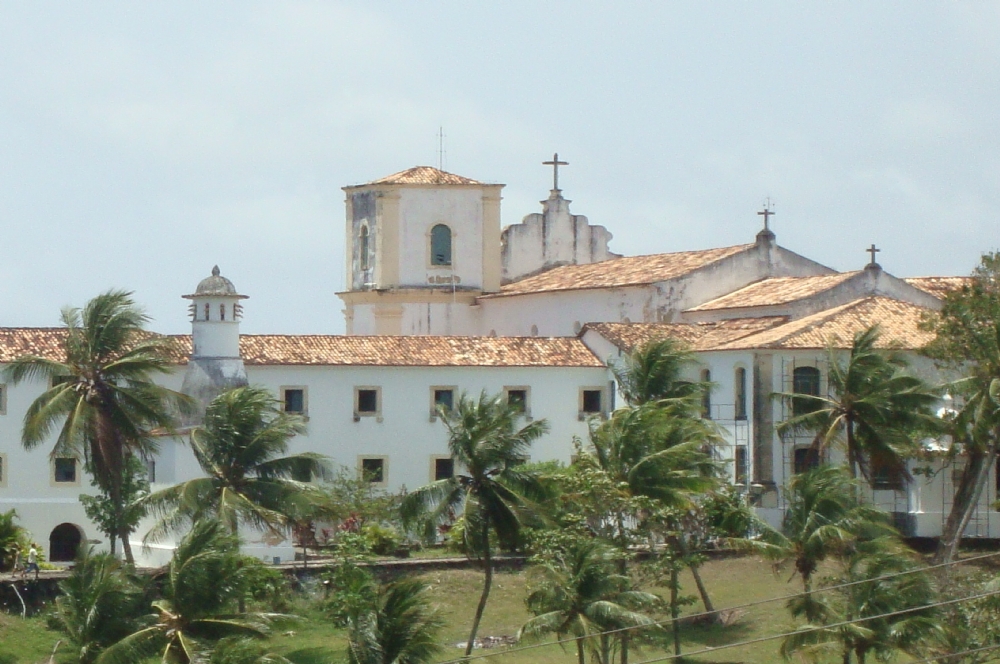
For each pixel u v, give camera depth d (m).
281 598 199.62
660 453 193.62
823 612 177.88
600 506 190.38
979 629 173.38
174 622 166.88
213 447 198.50
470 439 192.38
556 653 191.12
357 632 163.00
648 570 189.62
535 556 181.12
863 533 196.12
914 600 174.00
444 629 194.12
